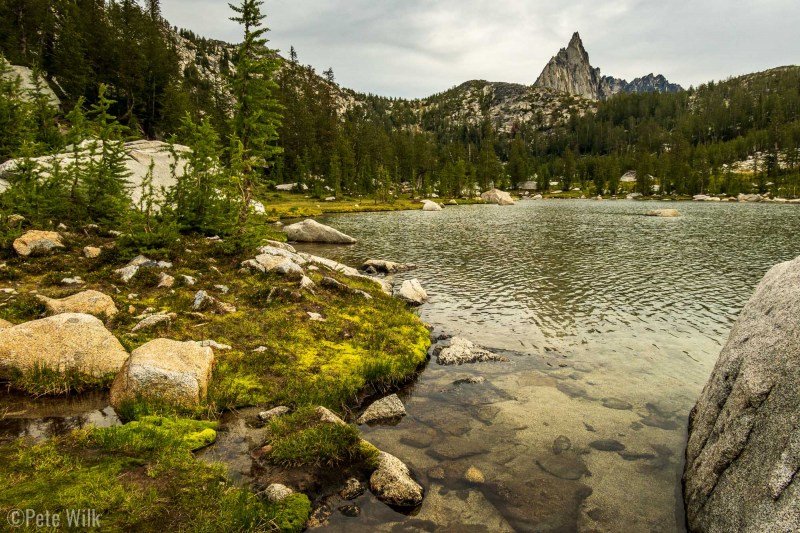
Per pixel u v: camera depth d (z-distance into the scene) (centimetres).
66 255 1825
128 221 1920
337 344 1486
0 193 1992
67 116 2367
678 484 856
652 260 3475
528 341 1741
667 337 1777
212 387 1083
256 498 730
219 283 1825
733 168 17862
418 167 15275
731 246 4153
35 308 1278
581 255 3734
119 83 8831
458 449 968
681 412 1150
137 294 1589
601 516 766
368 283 2427
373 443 986
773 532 516
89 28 8862
